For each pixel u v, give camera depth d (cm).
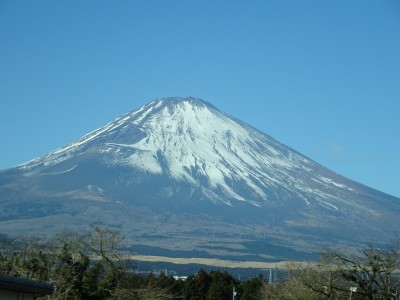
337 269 8644
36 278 7962
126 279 8775
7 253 8338
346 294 8725
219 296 14225
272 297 11062
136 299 8612
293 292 9369
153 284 10731
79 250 8375
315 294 9038
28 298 3944
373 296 7869
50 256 8231
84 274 8306
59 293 7825
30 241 9788
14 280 3688
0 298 3656
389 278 7938
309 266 10438
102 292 8312
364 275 8056
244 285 14588
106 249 8538
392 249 11319
